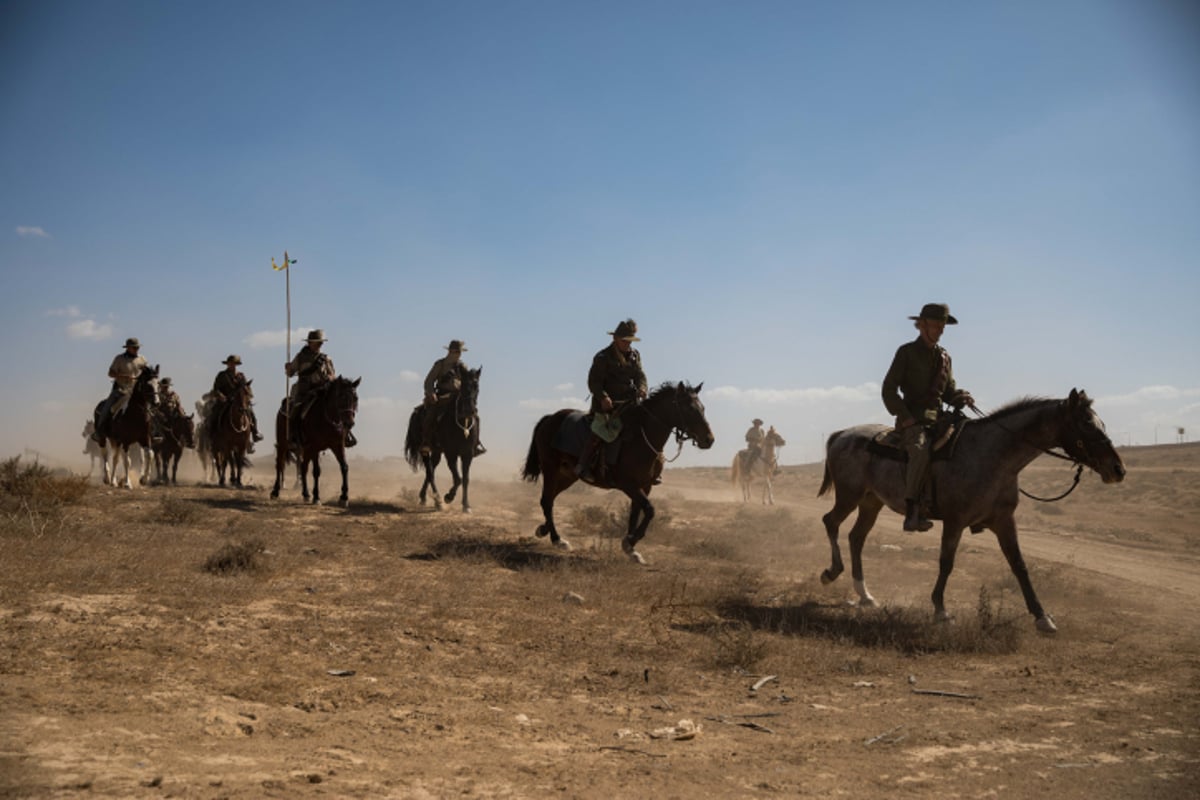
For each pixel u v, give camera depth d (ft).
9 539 36.94
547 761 17.25
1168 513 109.09
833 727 20.81
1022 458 32.78
